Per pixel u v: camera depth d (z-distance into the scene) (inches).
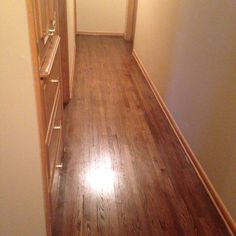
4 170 45.2
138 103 120.3
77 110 110.2
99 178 75.9
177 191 73.9
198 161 80.8
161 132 100.1
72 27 142.5
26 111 40.8
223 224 65.3
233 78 61.4
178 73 96.6
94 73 147.3
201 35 77.0
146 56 146.5
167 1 108.9
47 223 52.0
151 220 64.8
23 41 36.4
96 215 64.9
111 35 219.0
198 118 80.2
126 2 206.7
